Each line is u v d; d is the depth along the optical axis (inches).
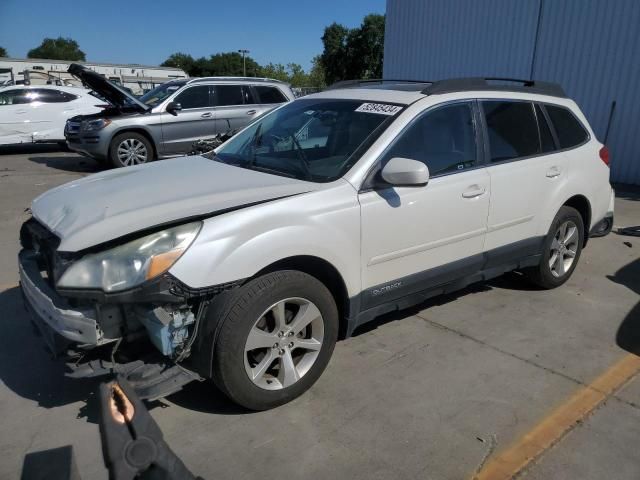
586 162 184.1
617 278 199.9
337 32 2356.1
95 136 392.5
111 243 98.2
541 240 172.1
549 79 439.5
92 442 105.2
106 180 131.1
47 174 417.1
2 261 206.5
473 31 491.5
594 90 412.2
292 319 115.7
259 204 109.1
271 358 111.8
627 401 121.1
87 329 96.7
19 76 1417.3
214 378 106.7
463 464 100.6
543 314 166.9
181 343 102.5
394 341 147.5
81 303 100.0
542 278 180.2
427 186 134.0
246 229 104.0
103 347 107.8
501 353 142.0
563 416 115.1
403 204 128.3
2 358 136.0
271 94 454.6
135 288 94.2
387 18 571.2
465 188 142.5
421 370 132.7
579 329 157.1
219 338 102.5
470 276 154.1
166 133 409.7
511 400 120.9
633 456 103.1
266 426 110.5
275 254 106.6
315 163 131.4
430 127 138.3
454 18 505.4
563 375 131.8
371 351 141.6
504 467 99.7
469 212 144.6
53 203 120.3
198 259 98.5
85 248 96.5
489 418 114.2
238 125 435.8
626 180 405.1
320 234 113.3
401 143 131.1
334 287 124.1
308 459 101.2
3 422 110.9
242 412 115.0
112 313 99.0
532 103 170.2
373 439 107.0
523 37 452.4
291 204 111.4
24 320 156.6
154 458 57.4
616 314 167.9
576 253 189.0
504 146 157.9
